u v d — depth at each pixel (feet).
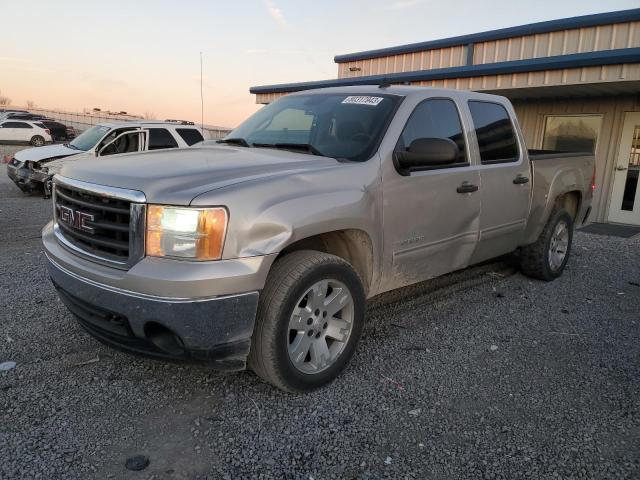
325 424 9.86
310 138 13.39
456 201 14.12
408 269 13.21
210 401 10.52
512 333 14.57
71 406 10.16
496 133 16.25
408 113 13.17
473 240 15.20
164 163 10.80
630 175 35.37
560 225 19.85
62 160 38.65
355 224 11.12
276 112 15.44
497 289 18.63
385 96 13.78
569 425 10.08
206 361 9.54
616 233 31.86
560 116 38.29
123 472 8.37
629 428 10.03
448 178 13.78
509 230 16.85
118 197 9.43
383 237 12.12
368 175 11.69
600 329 15.07
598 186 36.78
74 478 8.17
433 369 12.23
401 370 12.12
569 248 20.65
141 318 9.14
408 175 12.62
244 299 9.35
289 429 9.66
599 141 36.45
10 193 42.80
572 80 30.19
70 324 14.03
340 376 11.73
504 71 32.83
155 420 9.81
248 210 9.37
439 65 44.75
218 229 9.07
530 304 17.12
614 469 8.82
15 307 15.25
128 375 11.41
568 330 14.92
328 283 10.84
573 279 20.47
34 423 9.55
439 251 14.02
